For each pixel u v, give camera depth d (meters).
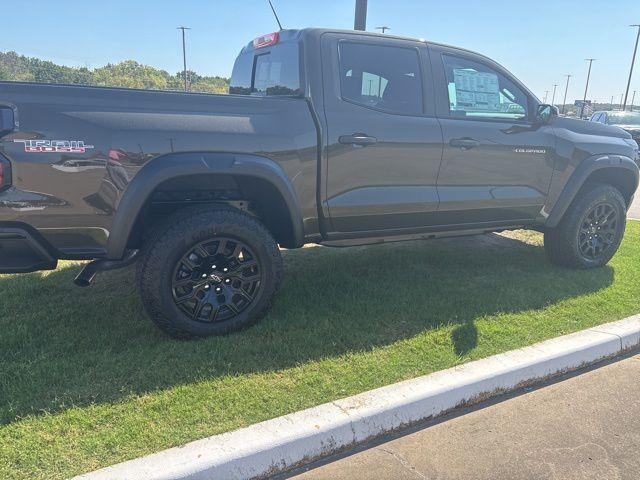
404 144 3.75
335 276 4.51
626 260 5.30
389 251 5.40
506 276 4.65
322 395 2.68
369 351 3.17
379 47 3.76
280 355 3.07
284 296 4.00
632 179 5.12
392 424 2.57
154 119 2.95
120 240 2.96
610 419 2.73
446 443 2.51
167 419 2.45
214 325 3.27
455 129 3.98
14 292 3.99
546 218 4.65
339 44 3.62
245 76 4.44
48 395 2.61
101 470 2.10
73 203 2.84
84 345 3.14
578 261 4.86
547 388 3.03
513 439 2.55
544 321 3.66
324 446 2.39
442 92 4.01
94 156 2.82
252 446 2.26
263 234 3.32
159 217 3.49
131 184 2.91
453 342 3.31
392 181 3.78
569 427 2.65
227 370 2.89
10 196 2.72
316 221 3.60
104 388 2.68
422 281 4.45
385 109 3.75
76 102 2.80
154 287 3.07
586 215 4.76
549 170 4.52
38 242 2.84
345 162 3.56
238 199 3.56
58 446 2.25
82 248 2.96
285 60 3.73
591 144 4.70
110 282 4.22
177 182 3.35
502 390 2.95
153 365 2.92
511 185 4.37
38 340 3.19
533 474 2.31
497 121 4.26
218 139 3.09
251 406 2.57
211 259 3.24
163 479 2.08
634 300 4.10
